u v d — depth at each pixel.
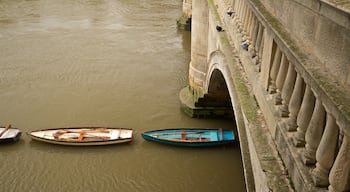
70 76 21.52
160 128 16.55
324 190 3.76
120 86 20.31
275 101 5.42
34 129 16.53
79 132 15.96
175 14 34.22
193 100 17.44
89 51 25.28
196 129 15.97
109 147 15.33
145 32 29.33
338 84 3.36
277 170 4.79
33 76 21.44
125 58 24.22
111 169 14.22
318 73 3.59
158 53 25.19
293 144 4.48
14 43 26.53
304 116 4.22
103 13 34.09
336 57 3.43
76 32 29.02
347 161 3.29
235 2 10.09
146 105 18.36
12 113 17.72
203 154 14.86
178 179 13.70
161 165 14.36
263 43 6.52
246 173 6.30
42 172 14.10
